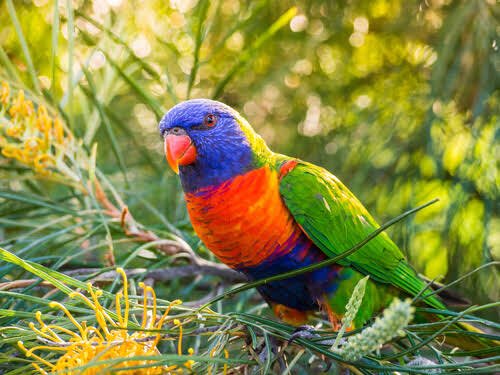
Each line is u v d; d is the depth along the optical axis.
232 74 2.98
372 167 3.20
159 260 3.09
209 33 3.46
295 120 3.56
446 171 2.97
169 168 3.62
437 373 1.76
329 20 3.46
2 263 2.71
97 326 2.12
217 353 1.93
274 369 2.43
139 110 3.74
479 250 2.88
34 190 3.37
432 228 2.94
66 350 1.78
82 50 3.31
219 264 3.25
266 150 2.83
